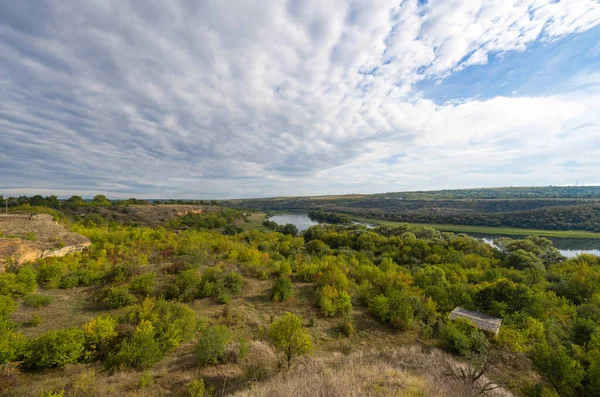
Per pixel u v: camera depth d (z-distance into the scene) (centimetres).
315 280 2597
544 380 1247
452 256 4166
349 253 4700
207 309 1850
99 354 1138
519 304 1978
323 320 1847
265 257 3284
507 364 1362
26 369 993
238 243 4412
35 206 4856
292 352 1144
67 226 3828
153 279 2019
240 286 2252
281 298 2112
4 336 1023
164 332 1316
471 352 1339
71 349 1062
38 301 1566
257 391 780
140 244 3419
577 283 2795
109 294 1748
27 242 2289
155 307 1591
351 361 1126
